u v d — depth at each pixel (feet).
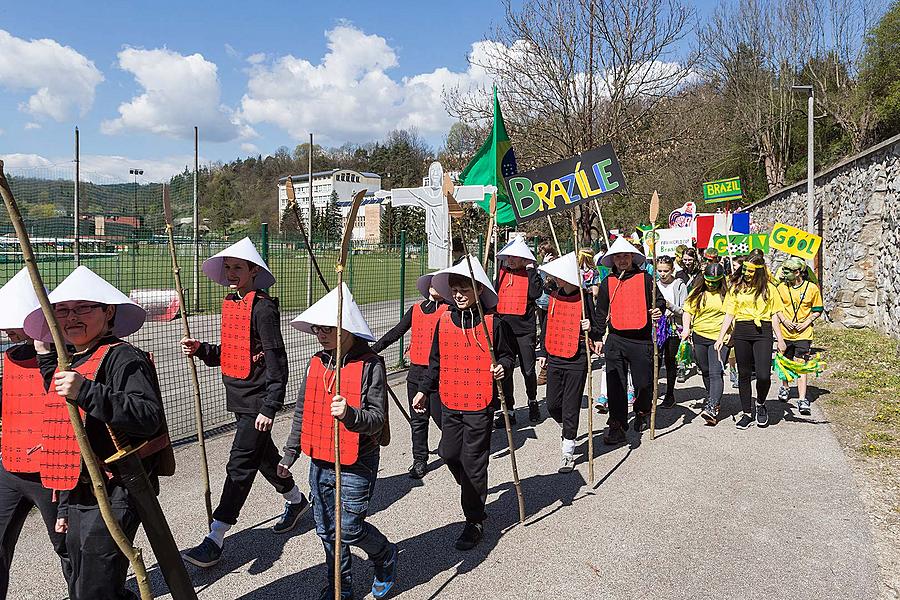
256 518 16.01
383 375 12.21
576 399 19.30
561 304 19.47
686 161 92.84
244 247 14.17
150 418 8.86
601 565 13.67
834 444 21.43
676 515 16.12
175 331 35.70
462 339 14.53
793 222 64.64
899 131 97.91
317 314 11.92
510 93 56.08
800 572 13.28
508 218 37.24
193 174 45.39
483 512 14.55
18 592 12.50
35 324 9.56
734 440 22.18
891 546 14.34
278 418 24.57
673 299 27.66
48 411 9.36
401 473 19.51
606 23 52.54
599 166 21.01
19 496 10.40
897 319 38.42
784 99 118.01
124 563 9.55
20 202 31.60
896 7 96.43
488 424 14.44
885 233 40.81
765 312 23.18
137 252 29.22
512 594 12.56
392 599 12.39
